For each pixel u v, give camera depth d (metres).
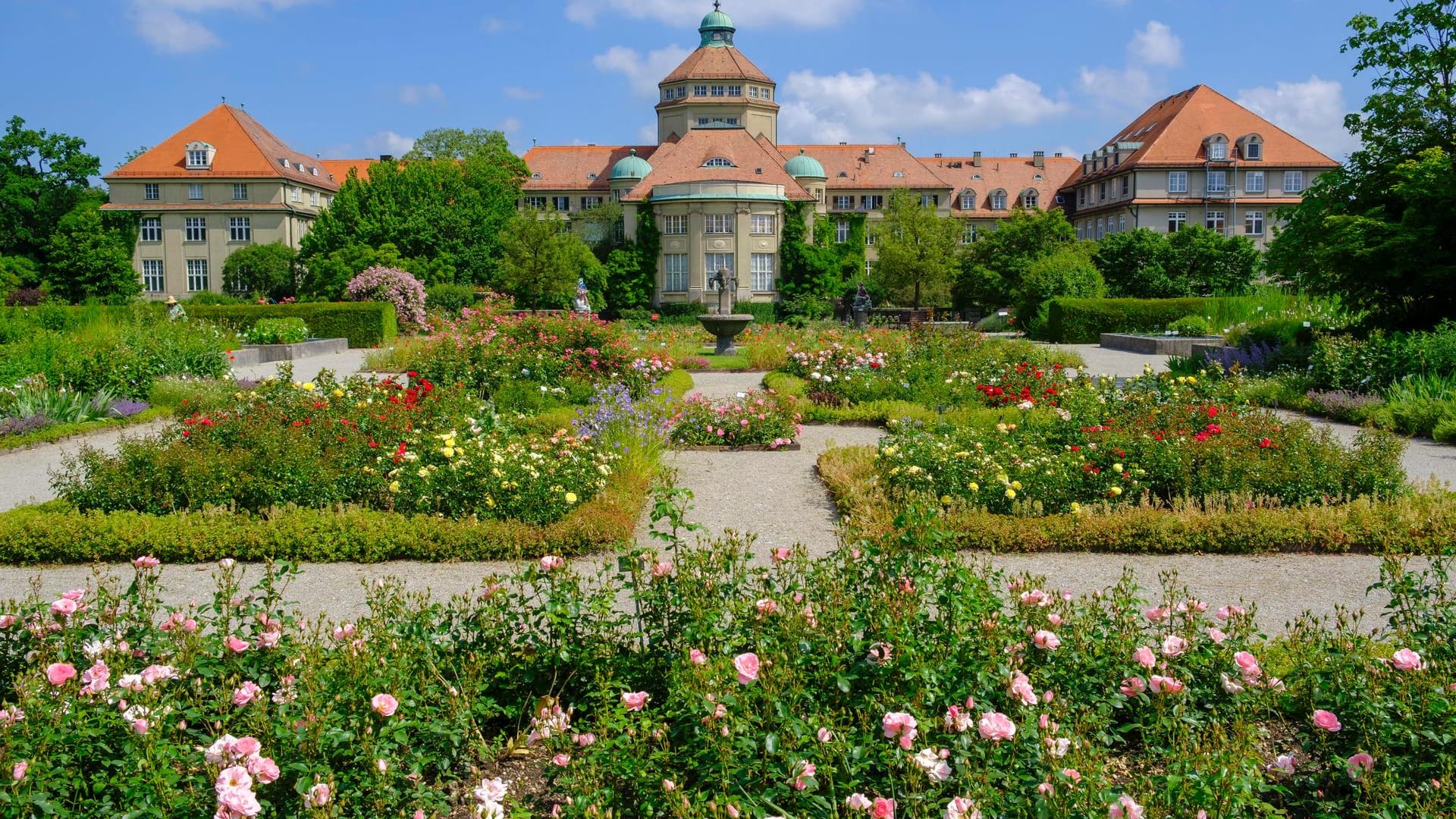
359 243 55.84
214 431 9.70
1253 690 4.18
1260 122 68.31
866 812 3.23
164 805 3.35
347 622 4.55
